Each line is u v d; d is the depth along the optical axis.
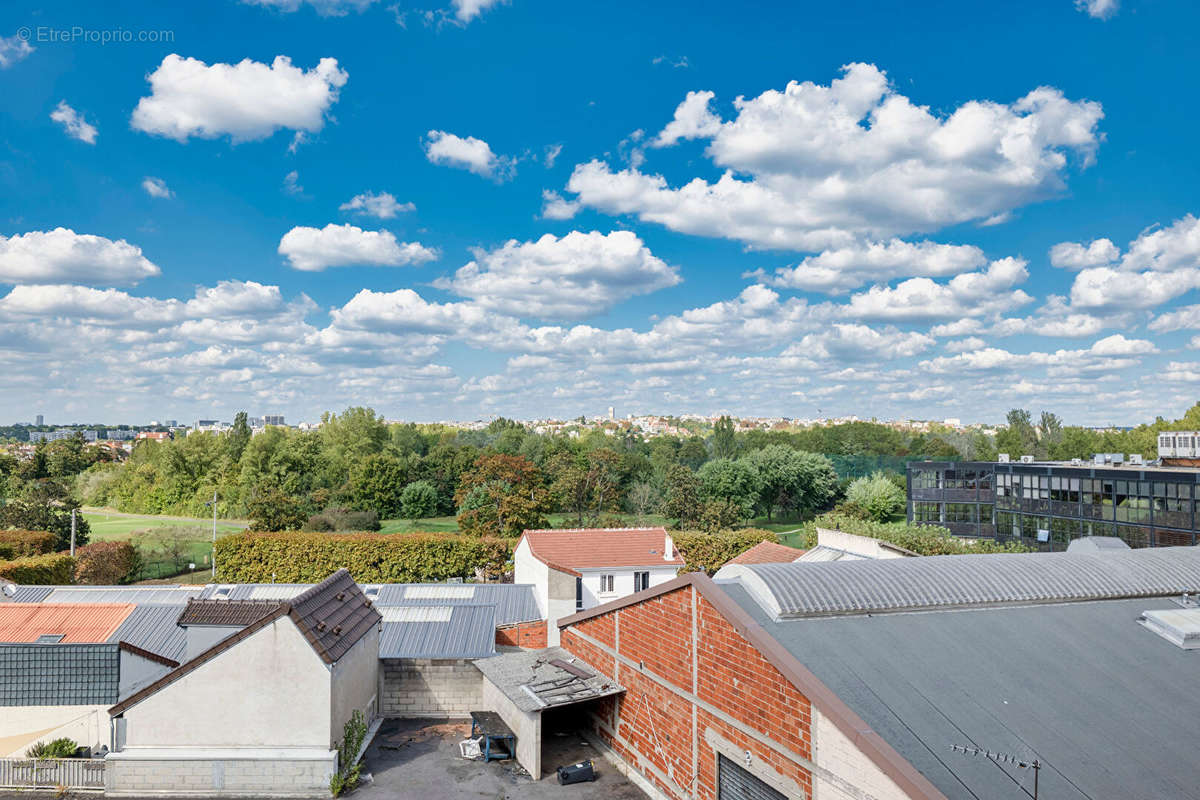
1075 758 14.11
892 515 108.31
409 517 120.06
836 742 15.09
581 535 50.03
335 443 147.25
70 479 143.62
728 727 19.25
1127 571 22.44
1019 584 21.25
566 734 27.94
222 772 22.39
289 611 23.00
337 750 23.19
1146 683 16.98
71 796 22.53
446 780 23.77
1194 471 55.50
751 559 48.16
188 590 36.69
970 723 15.04
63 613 31.36
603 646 26.88
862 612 19.66
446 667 30.20
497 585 41.75
